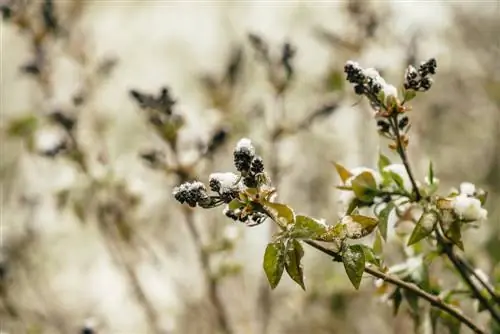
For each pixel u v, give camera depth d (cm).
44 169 415
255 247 393
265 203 135
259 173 134
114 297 451
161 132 263
